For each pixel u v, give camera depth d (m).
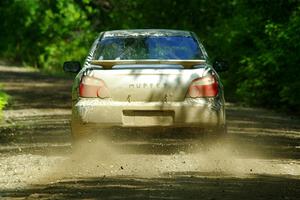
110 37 26.41
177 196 17.02
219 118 24.52
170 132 29.67
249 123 36.19
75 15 85.06
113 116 24.14
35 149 26.44
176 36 26.47
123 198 16.70
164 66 24.44
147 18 63.84
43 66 85.38
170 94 24.27
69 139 29.27
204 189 18.08
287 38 43.69
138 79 24.23
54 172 21.14
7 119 36.84
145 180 19.53
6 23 93.25
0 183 19.41
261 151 26.30
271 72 46.66
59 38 86.88
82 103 24.31
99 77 24.34
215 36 55.81
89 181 19.36
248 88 48.38
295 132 33.12
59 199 16.66
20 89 56.12
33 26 90.19
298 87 43.56
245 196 17.16
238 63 52.97
